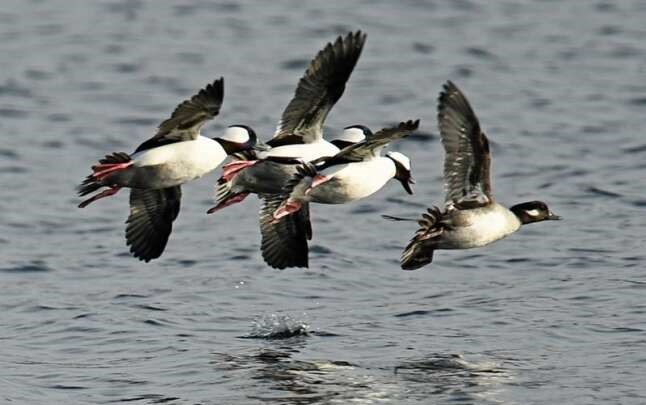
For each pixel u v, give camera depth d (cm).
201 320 1551
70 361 1410
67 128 2722
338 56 1292
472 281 1700
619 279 1670
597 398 1252
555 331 1467
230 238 1948
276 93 3003
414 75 3162
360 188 1277
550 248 1827
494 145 2497
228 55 3384
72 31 3625
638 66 3212
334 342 1455
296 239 1410
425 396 1264
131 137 2678
